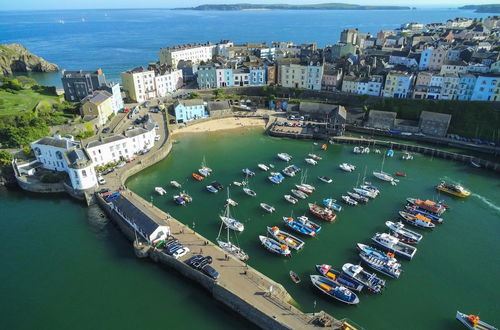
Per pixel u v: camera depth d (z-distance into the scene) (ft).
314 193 314.14
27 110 408.67
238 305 186.60
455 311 192.75
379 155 398.42
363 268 224.33
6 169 326.03
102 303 196.34
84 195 294.05
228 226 260.62
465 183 334.85
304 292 203.21
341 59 642.63
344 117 447.42
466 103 442.09
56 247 242.99
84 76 502.79
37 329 180.86
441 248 244.22
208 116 509.76
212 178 341.21
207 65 615.57
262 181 335.26
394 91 505.66
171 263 218.79
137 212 248.93
